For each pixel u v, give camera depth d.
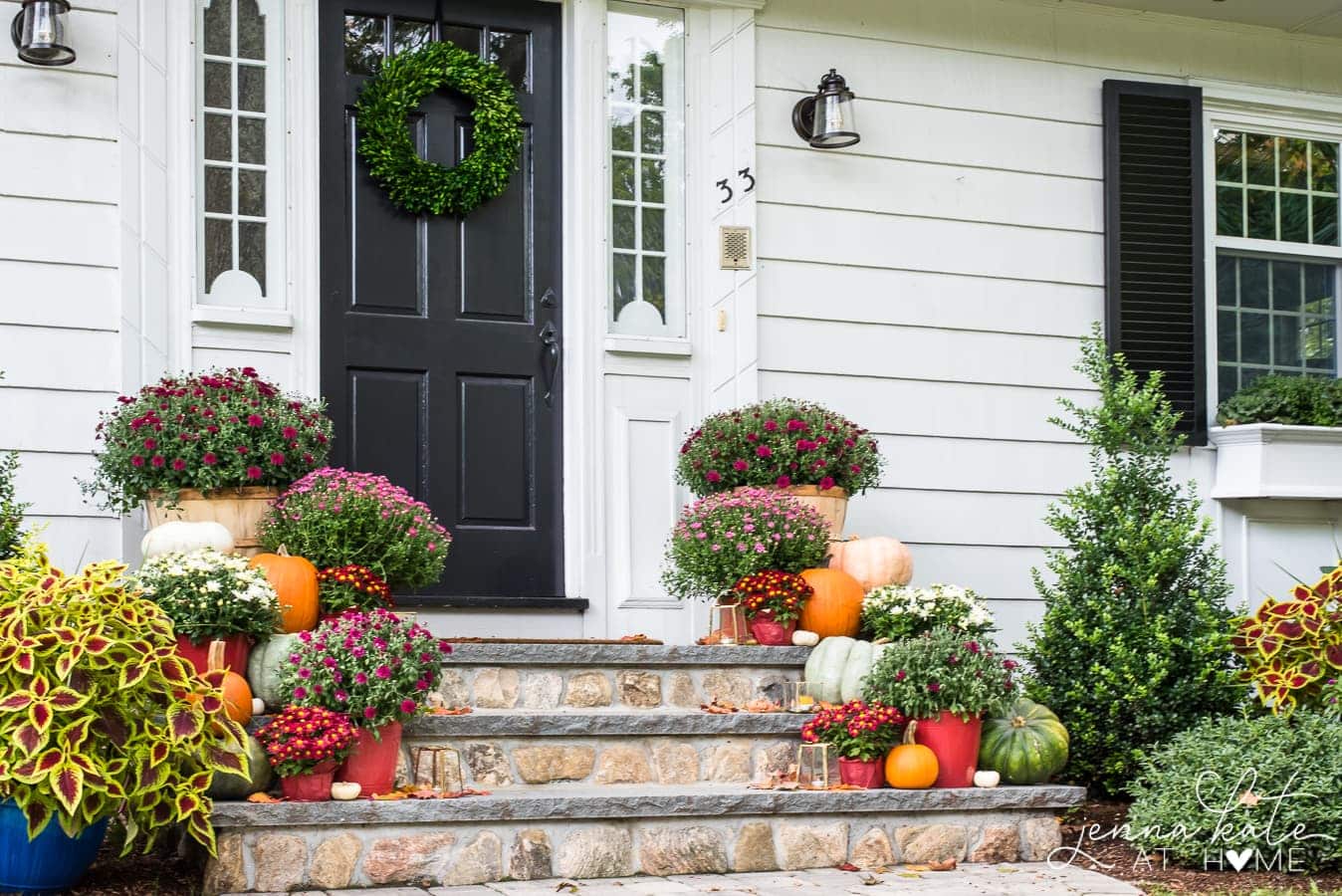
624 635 6.04
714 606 5.62
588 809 4.35
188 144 5.57
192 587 4.46
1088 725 5.67
